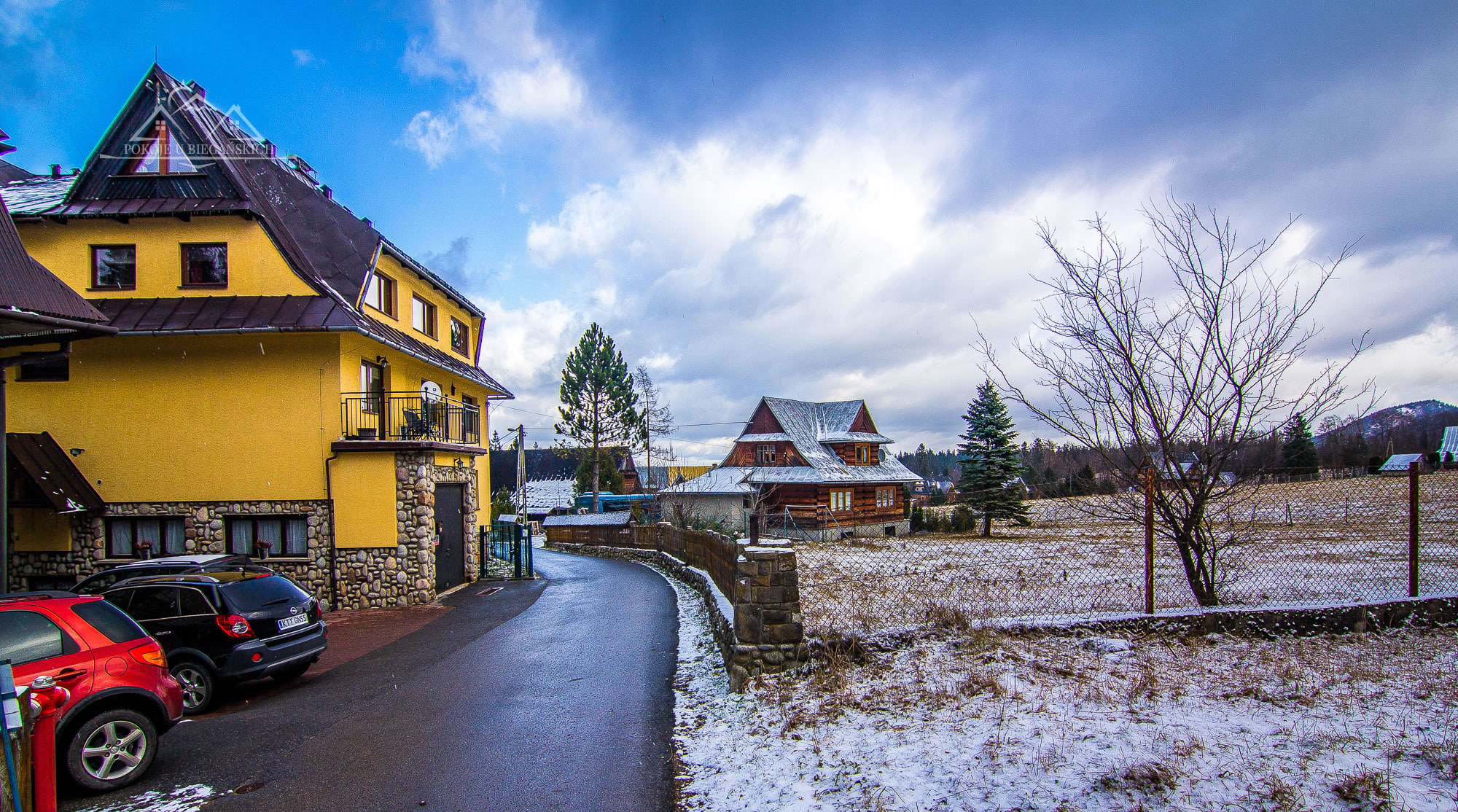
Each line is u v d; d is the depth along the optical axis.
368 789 5.21
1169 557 17.08
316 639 8.82
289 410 14.88
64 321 9.45
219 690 7.93
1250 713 5.05
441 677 8.68
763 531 36.97
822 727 5.46
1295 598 9.38
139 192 15.55
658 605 13.59
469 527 18.86
